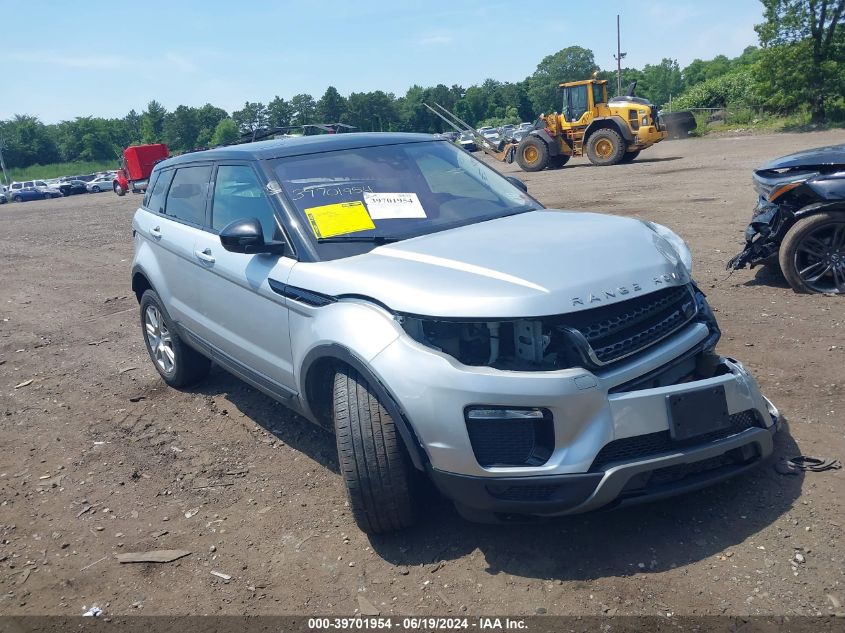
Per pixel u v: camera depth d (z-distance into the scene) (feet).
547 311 9.44
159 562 11.24
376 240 12.47
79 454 15.38
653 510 11.01
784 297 20.42
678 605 9.04
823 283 20.70
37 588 10.89
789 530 10.16
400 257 11.39
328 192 13.29
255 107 333.42
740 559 9.72
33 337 25.50
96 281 35.35
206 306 15.23
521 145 78.48
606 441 9.36
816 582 9.15
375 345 10.16
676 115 111.45
